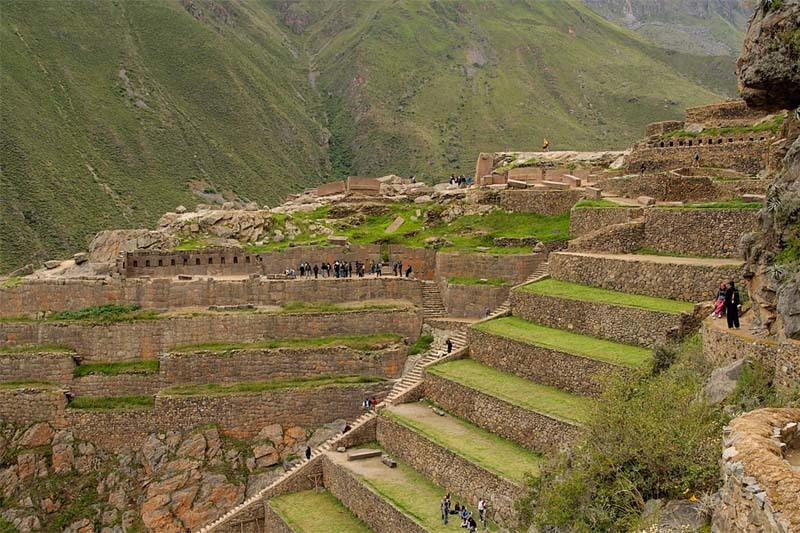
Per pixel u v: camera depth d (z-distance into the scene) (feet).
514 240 254.88
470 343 201.05
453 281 252.42
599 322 178.60
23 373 235.81
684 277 174.19
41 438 227.81
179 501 215.72
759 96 125.80
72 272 269.23
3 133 506.07
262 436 225.35
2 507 217.15
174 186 588.50
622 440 115.14
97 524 214.90
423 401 196.24
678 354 141.79
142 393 234.17
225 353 234.99
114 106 645.51
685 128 276.62
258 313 243.81
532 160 339.98
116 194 539.70
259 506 190.19
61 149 544.62
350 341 240.94
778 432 79.97
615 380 132.46
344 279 256.73
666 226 198.29
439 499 159.02
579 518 113.19
